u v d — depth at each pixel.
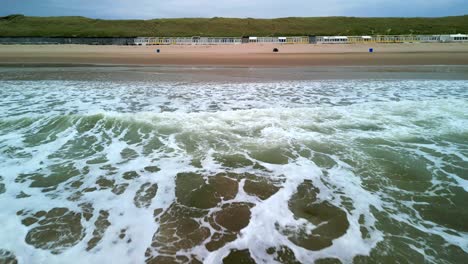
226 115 7.01
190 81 12.27
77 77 13.14
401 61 21.09
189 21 79.06
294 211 3.29
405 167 4.36
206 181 3.99
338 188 3.78
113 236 2.86
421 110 7.39
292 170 4.29
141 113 7.05
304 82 12.00
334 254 2.60
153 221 3.11
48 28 68.88
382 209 3.30
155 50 35.22
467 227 3.00
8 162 4.56
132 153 4.94
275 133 5.84
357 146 5.17
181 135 5.75
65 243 2.75
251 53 31.27
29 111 7.30
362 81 12.17
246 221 3.11
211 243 2.76
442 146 5.15
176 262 2.51
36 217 3.16
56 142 5.45
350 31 67.75
